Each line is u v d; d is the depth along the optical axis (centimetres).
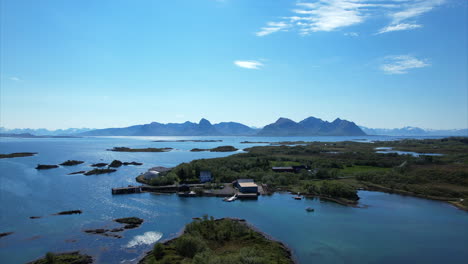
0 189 12381
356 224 8838
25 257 6412
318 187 12600
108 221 8769
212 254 5888
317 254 6800
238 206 10650
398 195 12556
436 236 7969
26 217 8950
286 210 10206
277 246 6925
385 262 6500
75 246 6988
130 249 6862
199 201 11319
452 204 11138
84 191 12544
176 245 6606
